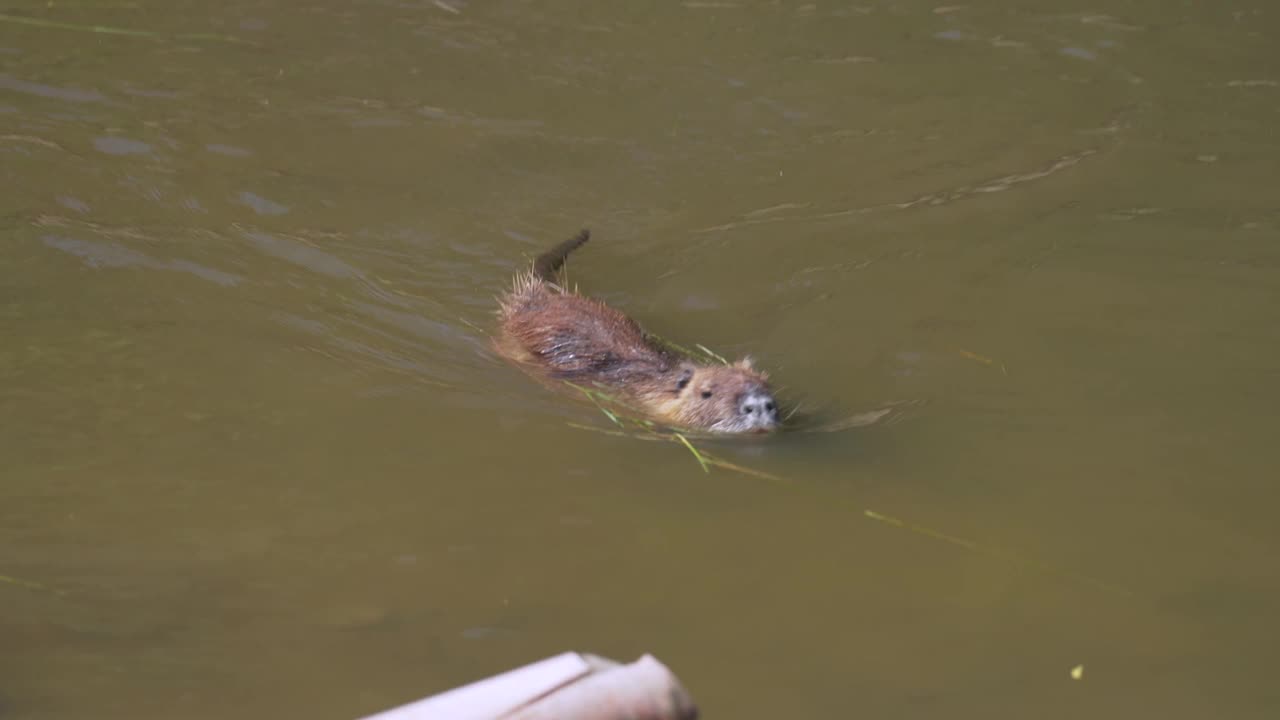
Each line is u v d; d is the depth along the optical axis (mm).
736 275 14133
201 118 16594
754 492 10070
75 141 15781
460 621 8320
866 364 12328
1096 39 19703
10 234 13750
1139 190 15758
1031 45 19531
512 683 4676
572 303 12914
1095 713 7605
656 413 11523
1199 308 13203
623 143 16750
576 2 20422
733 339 12969
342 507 9617
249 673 7719
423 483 10008
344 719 7312
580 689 4582
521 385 11875
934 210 15344
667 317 13391
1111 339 12633
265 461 10219
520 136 16734
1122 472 10406
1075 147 16781
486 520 9539
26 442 10273
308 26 19250
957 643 8273
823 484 10219
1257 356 12289
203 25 19109
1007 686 7840
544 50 18891
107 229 14070
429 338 12672
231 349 12031
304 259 13891
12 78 17156
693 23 19922
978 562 9180
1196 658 8172
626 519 9625
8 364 11422
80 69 17547
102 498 9586
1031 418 11266
